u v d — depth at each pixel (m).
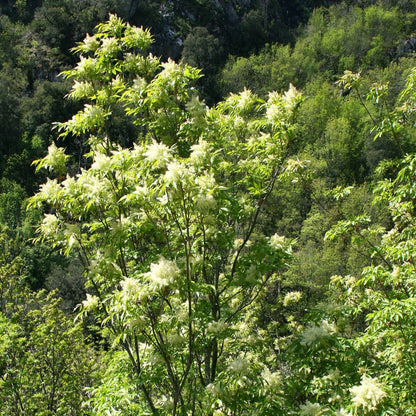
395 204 5.64
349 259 19.97
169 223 4.55
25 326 9.82
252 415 3.97
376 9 68.88
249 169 5.30
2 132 41.38
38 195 4.47
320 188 27.02
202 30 64.62
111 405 4.17
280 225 27.05
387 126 5.39
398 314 3.95
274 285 15.62
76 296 25.59
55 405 9.63
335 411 3.40
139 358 4.79
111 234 4.16
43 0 61.28
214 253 4.91
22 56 51.25
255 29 76.12
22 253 26.58
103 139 5.29
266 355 8.21
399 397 4.04
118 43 5.31
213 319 4.41
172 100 4.86
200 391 4.43
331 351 4.08
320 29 74.56
